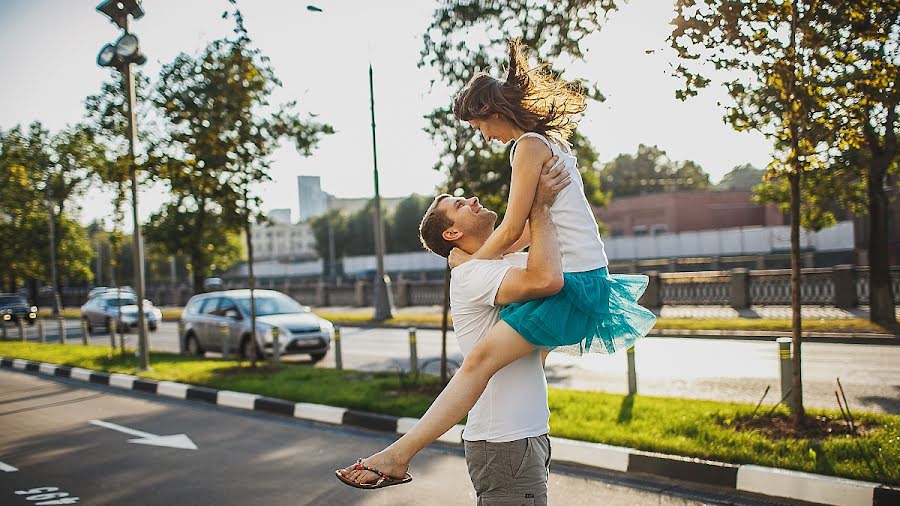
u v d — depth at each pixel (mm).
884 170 14133
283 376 11375
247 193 12086
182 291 48406
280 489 5699
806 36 5730
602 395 8219
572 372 11398
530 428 2318
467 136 9117
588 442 6246
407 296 33250
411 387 9562
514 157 2297
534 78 2457
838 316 17156
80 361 15305
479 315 2365
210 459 6820
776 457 5348
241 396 9867
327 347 15195
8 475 6344
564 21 8000
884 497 4570
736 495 5121
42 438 8000
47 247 36906
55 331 31156
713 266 33906
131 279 69812
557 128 2436
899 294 19062
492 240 2326
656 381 10195
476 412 2371
